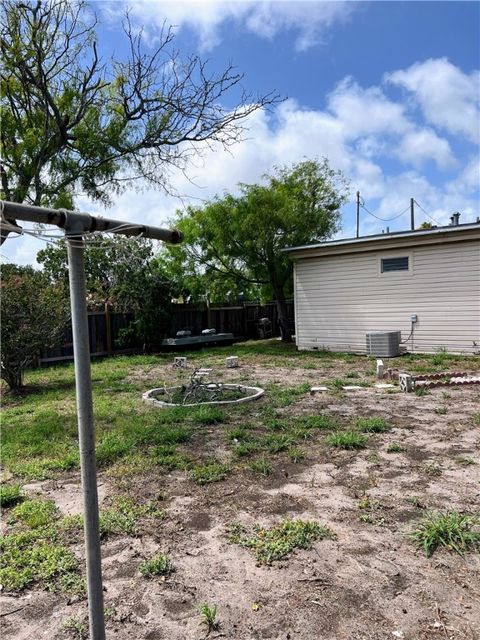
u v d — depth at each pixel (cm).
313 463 386
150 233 156
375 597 206
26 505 314
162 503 316
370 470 364
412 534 259
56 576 230
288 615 196
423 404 598
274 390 724
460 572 224
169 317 1395
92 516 137
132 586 221
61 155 808
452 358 1001
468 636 180
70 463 401
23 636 189
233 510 301
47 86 763
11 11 707
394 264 1141
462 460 379
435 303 1080
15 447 449
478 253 1013
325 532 265
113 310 1308
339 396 664
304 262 1308
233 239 1380
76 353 132
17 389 791
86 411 134
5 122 752
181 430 480
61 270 1048
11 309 745
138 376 934
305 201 1614
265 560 239
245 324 1767
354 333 1218
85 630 191
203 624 192
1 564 242
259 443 438
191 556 246
